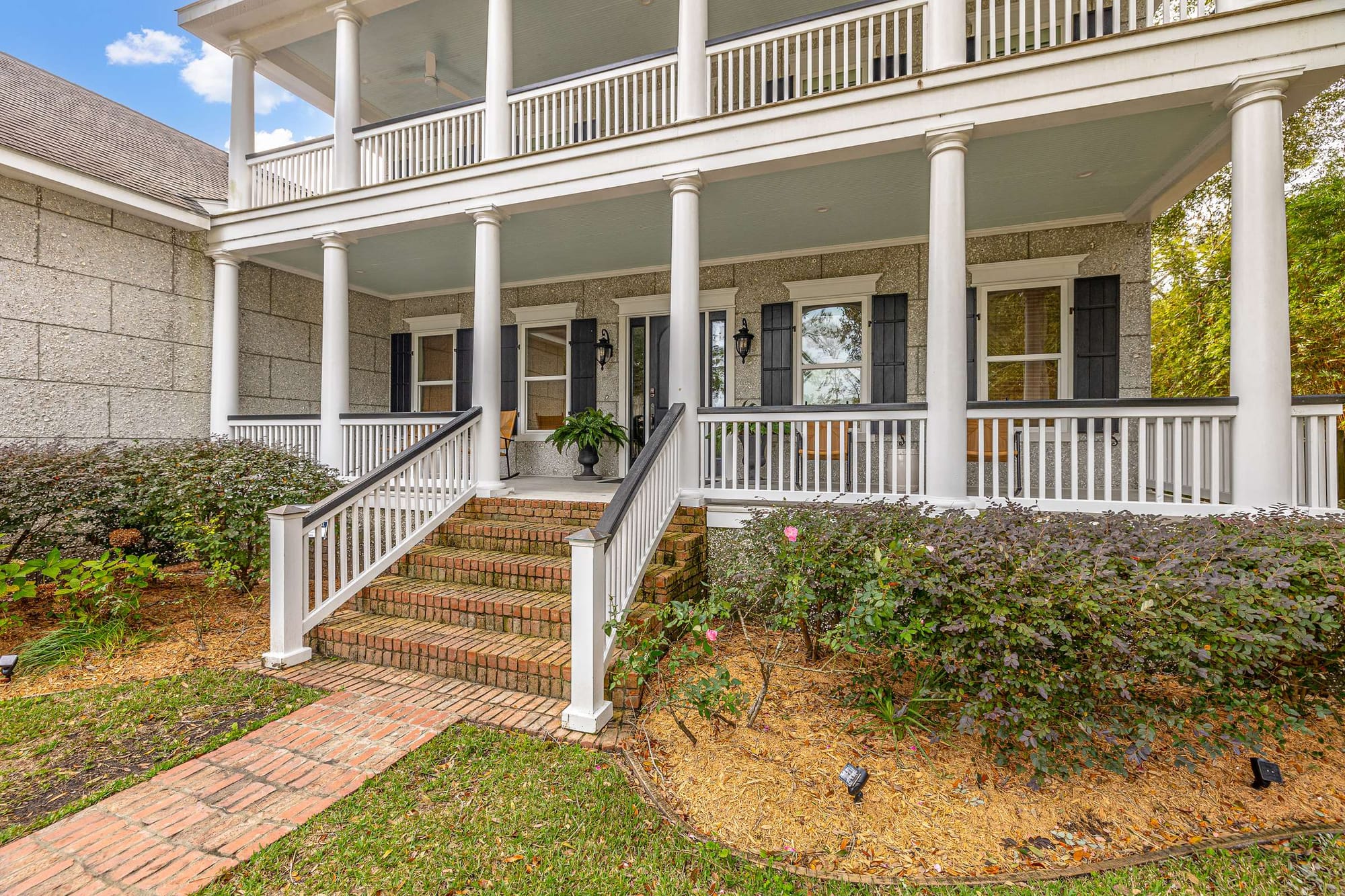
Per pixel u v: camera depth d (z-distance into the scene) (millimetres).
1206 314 11648
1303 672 2494
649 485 4020
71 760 2658
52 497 4578
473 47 7105
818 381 7141
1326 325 9430
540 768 2590
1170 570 2420
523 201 5352
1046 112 3941
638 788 2469
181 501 4578
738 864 2051
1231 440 3812
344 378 6184
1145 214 5711
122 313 6145
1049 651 2451
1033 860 2078
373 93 8211
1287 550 2566
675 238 4824
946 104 4137
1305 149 10953
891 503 3809
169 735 2879
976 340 6406
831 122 4406
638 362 8039
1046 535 2738
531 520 5023
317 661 3807
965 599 2477
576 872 1999
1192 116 4082
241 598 5070
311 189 6547
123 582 4668
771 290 7266
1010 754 2592
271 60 7301
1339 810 2334
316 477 5219
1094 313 6047
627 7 6301
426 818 2258
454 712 3113
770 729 2885
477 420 5426
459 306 8938
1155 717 2359
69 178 5551
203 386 6879
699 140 4754
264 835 2162
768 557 3621
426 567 4527
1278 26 3545
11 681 3475
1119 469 6102
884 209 5785
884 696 2916
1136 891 1935
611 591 3242
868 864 2055
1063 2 5496
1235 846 2143
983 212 5906
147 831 2174
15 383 5398
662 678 3453
